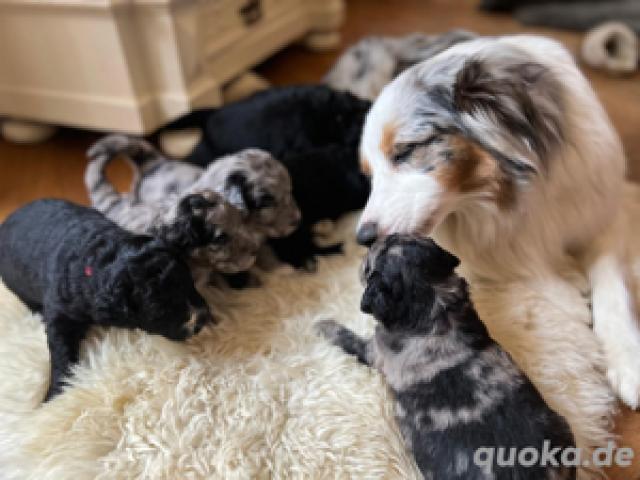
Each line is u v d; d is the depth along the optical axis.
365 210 0.55
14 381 0.55
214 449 0.47
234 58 1.03
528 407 0.43
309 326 0.58
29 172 0.92
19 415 0.53
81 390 0.52
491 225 0.57
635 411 0.50
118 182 0.87
